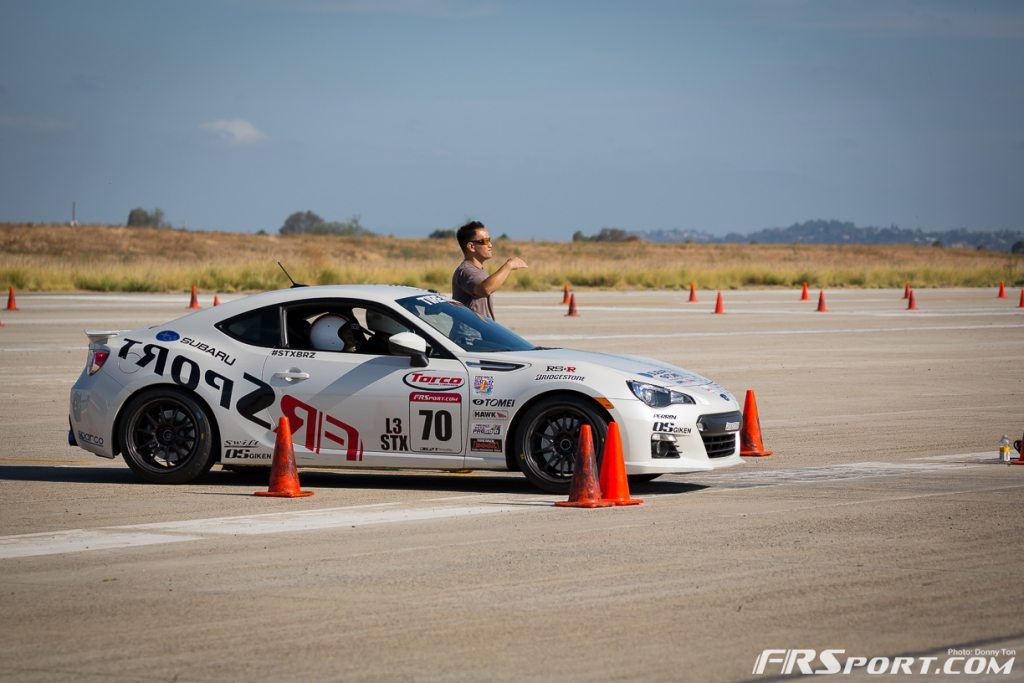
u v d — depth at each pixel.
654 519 16.14
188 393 19.11
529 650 10.54
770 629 11.08
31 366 38.09
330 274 99.19
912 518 15.98
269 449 18.80
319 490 18.70
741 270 122.38
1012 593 12.21
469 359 18.45
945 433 24.75
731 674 9.91
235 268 100.00
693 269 123.12
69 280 93.00
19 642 10.88
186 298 79.81
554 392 18.12
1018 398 30.83
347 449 18.58
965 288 112.50
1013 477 19.39
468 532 15.38
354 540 14.95
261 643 10.80
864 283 117.81
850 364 39.34
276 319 19.27
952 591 12.31
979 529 15.26
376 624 11.35
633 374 18.19
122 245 187.50
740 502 17.36
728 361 40.09
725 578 12.89
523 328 54.09
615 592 12.38
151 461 19.33
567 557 13.92
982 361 40.44
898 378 35.38
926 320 61.56
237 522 16.11
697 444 18.03
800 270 126.56
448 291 95.56
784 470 20.34
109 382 19.30
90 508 17.14
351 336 19.08
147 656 10.47
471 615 11.61
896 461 21.20
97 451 19.47
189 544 14.76
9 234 184.12
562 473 18.11
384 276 100.00
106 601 12.20
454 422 18.27
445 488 18.88
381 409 18.45
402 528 15.66
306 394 18.70
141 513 16.77
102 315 62.00
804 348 44.94
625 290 103.12
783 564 13.48
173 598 12.28
